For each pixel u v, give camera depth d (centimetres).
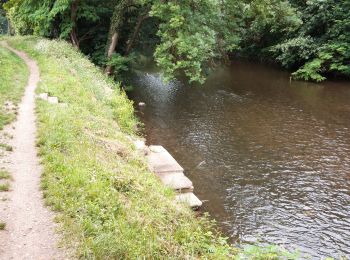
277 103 2239
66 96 1519
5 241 655
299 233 1019
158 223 800
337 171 1373
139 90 2495
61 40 2527
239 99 2323
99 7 2531
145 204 862
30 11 2916
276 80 2880
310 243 978
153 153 1370
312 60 2973
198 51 1898
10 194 797
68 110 1320
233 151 1538
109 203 792
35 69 2041
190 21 1928
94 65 2317
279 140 1661
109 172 935
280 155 1506
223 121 1908
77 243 659
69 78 1766
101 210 761
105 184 871
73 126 1166
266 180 1302
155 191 976
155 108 2108
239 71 3238
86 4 2478
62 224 709
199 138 1669
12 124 1184
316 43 3034
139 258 653
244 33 3622
